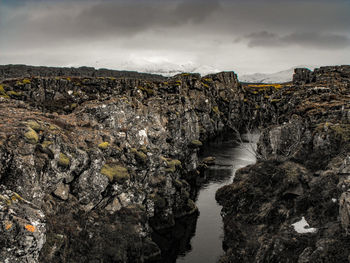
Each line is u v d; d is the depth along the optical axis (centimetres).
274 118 7906
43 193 2517
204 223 4441
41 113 3688
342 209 2408
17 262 1631
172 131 6881
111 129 4019
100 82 8631
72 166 2852
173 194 4553
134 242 3203
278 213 3372
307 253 2341
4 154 2269
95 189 3027
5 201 1748
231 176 6881
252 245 3147
